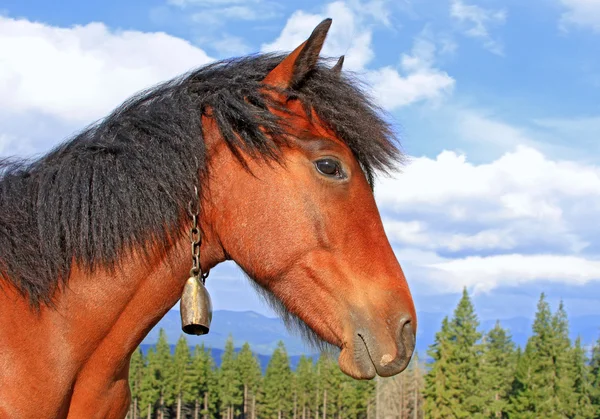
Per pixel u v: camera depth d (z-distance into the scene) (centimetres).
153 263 348
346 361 337
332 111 362
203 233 358
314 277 345
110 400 354
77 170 345
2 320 325
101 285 339
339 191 350
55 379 329
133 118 362
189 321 342
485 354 5441
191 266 358
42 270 329
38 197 342
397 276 348
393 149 380
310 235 346
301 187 348
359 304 338
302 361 8150
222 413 8231
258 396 8256
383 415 7088
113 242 338
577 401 5625
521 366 5812
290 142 352
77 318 335
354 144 366
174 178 346
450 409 5141
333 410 7788
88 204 339
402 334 334
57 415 332
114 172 344
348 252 346
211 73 383
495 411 5553
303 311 351
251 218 349
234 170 353
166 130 352
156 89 387
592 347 6431
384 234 360
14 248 331
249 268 355
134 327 351
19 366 321
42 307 329
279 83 368
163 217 345
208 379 8125
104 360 346
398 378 7119
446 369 5216
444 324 5353
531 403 5547
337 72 383
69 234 336
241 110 353
